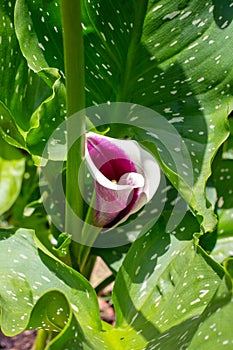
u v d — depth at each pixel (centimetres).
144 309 104
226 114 106
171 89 109
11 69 108
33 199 126
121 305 105
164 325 101
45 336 117
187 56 108
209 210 104
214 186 115
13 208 130
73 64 98
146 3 107
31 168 129
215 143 106
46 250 105
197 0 107
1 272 103
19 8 105
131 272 107
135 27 108
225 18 107
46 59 107
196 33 108
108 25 107
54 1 106
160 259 106
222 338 92
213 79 108
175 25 108
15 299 102
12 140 106
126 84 110
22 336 142
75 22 97
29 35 106
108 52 109
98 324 102
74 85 99
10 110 108
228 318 92
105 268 138
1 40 107
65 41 98
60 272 104
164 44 108
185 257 105
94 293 103
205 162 106
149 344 99
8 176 137
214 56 107
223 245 114
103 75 109
